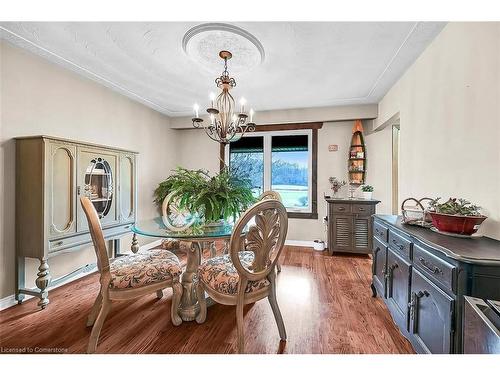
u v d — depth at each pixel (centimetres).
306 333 175
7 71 215
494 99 143
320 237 424
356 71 268
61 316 196
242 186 215
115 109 336
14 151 219
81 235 243
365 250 357
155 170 421
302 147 437
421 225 170
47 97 248
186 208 221
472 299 100
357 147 389
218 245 427
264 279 166
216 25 192
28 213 214
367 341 167
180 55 238
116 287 156
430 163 214
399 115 294
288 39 209
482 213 150
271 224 157
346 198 382
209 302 212
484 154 151
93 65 259
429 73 216
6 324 185
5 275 212
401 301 166
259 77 285
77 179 239
